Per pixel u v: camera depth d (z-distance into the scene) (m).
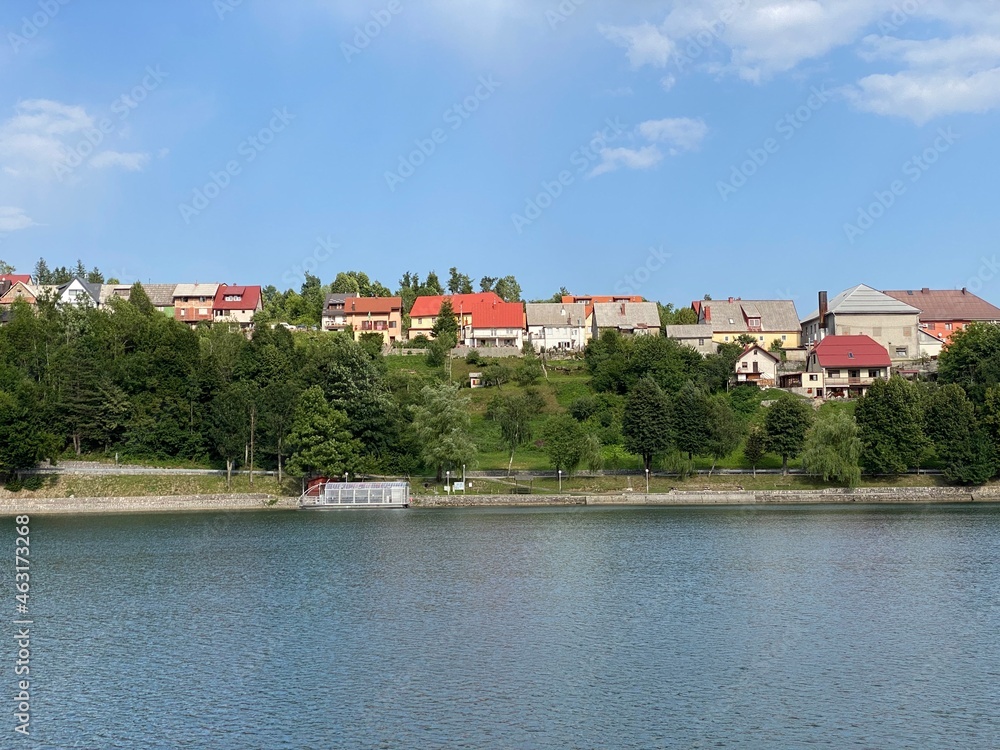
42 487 136.00
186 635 59.75
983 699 46.06
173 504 136.12
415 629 60.62
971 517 119.25
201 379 153.75
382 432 149.12
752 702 45.78
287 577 79.75
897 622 61.41
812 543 97.06
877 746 40.34
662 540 100.75
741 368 196.12
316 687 48.66
